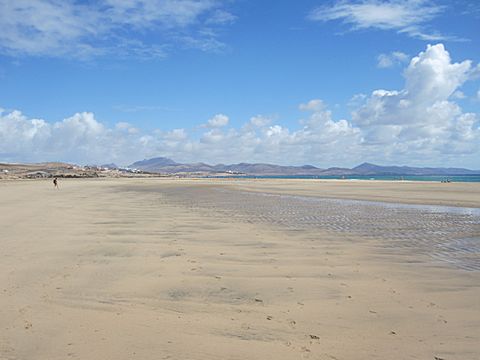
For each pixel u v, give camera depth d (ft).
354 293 21.74
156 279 24.22
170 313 18.47
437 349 14.74
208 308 19.22
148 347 14.67
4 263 27.58
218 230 44.16
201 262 28.76
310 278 24.79
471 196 98.48
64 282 23.20
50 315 17.87
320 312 18.71
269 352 14.38
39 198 97.71
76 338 15.38
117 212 63.21
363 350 14.64
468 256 31.48
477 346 14.98
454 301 20.35
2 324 16.71
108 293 21.34
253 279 24.49
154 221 51.65
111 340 15.25
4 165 572.10
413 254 32.17
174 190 154.71
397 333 16.24
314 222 51.90
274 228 46.26
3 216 55.62
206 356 13.97
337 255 31.63
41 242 35.68
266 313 18.57
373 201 88.79
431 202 83.82
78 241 36.40
